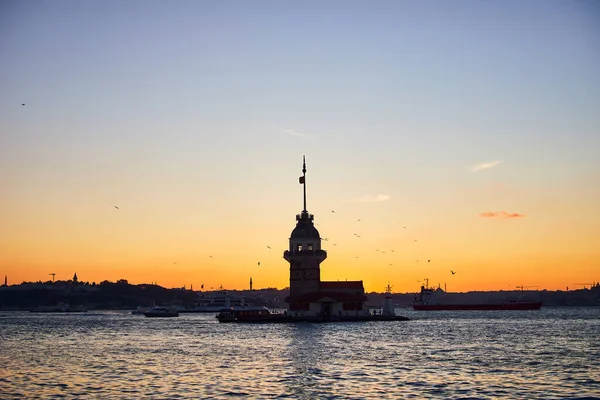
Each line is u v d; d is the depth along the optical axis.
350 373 92.31
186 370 96.38
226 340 152.25
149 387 81.56
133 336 175.12
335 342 142.38
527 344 139.38
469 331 186.50
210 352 122.69
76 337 174.00
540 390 79.06
